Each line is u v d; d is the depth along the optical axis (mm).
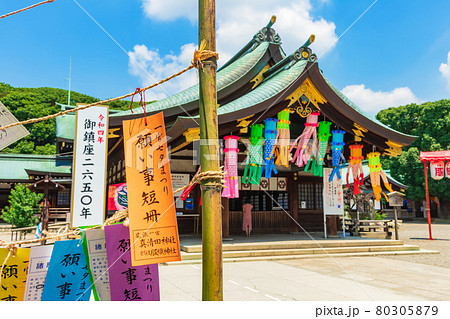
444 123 34812
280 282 6715
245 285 6449
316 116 10812
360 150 11516
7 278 2750
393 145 11562
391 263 9180
